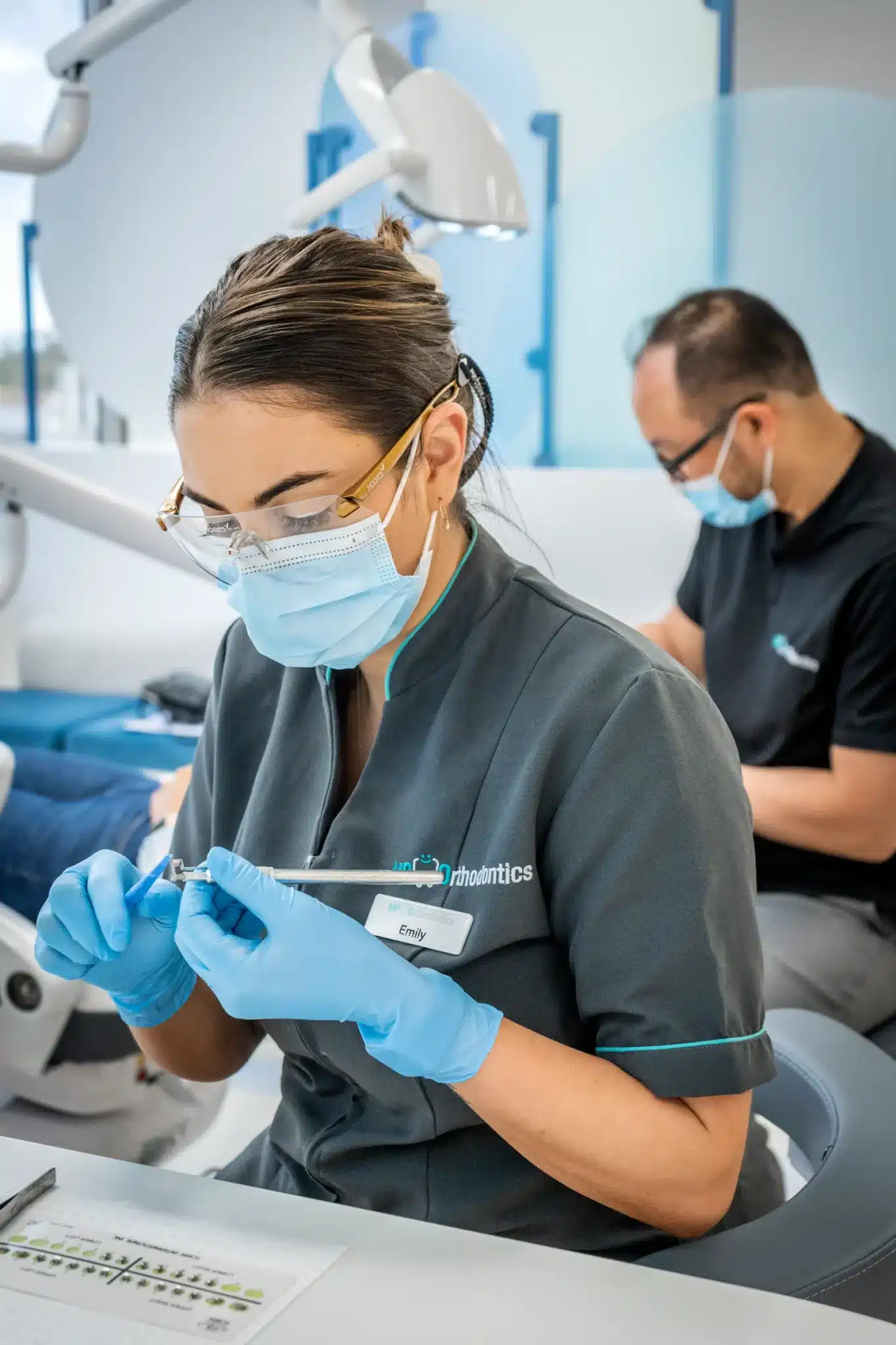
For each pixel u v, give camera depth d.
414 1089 0.89
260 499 0.84
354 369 0.82
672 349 1.99
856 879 1.92
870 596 1.89
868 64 2.90
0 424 3.70
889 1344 0.64
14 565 1.64
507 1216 0.91
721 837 0.85
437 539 0.94
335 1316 0.65
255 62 3.37
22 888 1.75
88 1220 0.74
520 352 3.05
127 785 1.86
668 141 2.76
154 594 3.42
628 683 0.87
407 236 0.99
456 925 0.88
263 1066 2.00
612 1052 0.84
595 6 3.09
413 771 0.94
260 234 3.46
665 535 2.82
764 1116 1.09
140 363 3.60
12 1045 1.59
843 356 2.70
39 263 3.61
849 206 2.64
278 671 1.08
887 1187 0.86
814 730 1.98
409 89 1.52
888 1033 1.77
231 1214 0.75
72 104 1.66
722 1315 0.66
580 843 0.86
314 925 0.79
